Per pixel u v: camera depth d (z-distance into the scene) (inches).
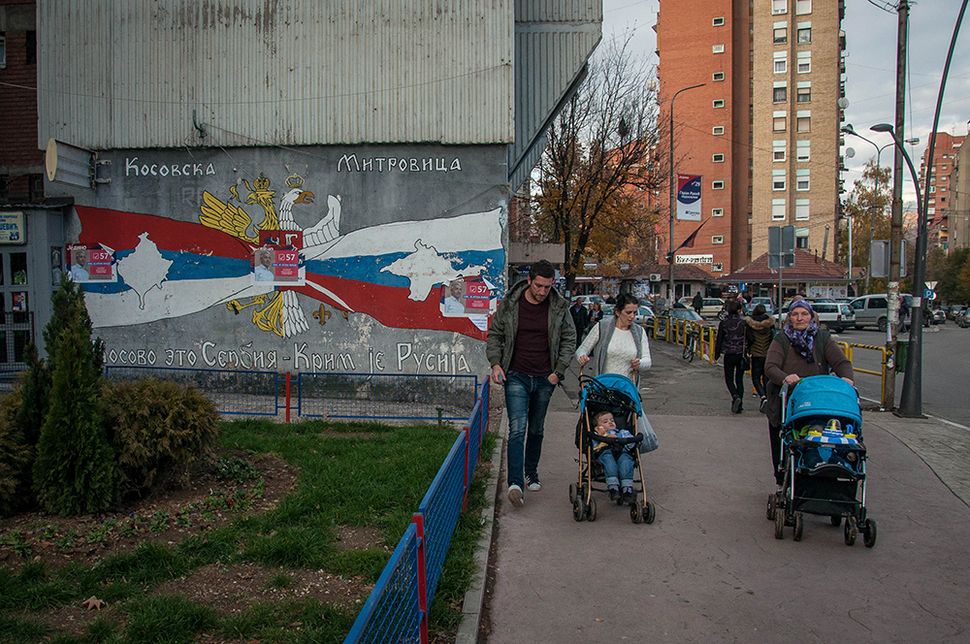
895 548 231.0
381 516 239.8
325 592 184.2
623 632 173.8
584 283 2549.2
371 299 489.7
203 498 248.2
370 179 486.9
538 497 282.2
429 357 487.2
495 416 441.7
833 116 2652.6
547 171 1031.0
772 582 203.5
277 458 308.2
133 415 239.8
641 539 236.5
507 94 475.2
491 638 171.2
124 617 169.2
